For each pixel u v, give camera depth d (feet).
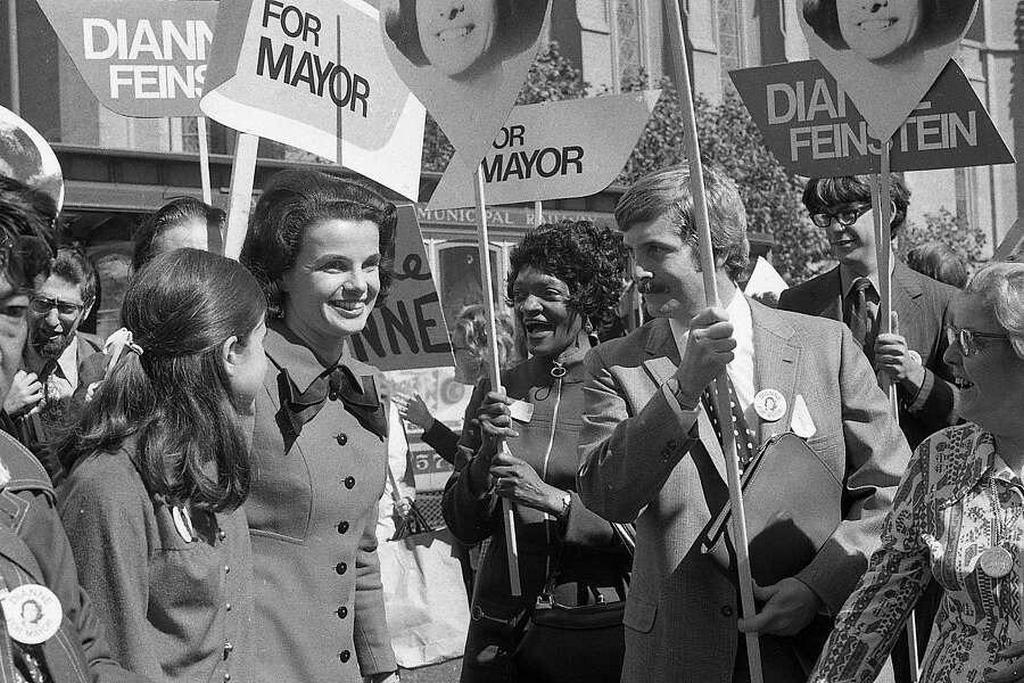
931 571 9.61
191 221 14.67
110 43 15.15
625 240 11.29
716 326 10.11
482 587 14.51
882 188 12.33
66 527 8.66
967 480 9.26
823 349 11.44
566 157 17.67
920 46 11.84
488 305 13.61
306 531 10.82
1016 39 108.88
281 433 10.71
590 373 11.84
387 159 14.48
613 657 13.67
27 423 12.67
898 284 17.34
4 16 58.44
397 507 21.86
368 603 11.68
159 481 8.75
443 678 24.86
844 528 10.82
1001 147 14.82
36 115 58.29
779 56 102.63
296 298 11.12
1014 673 8.75
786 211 67.67
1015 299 8.91
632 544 13.57
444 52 12.86
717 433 11.15
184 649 8.98
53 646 7.06
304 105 13.66
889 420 11.41
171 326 8.97
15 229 7.02
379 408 11.45
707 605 10.91
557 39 92.12
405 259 18.06
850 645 9.65
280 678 10.41
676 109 67.05
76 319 15.06
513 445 14.58
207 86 13.01
